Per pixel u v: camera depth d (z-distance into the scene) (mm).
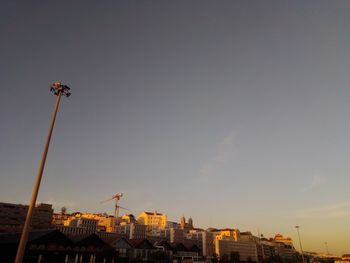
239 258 178125
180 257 114812
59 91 29312
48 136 26250
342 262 190000
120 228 190125
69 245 69688
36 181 23422
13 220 143000
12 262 59469
